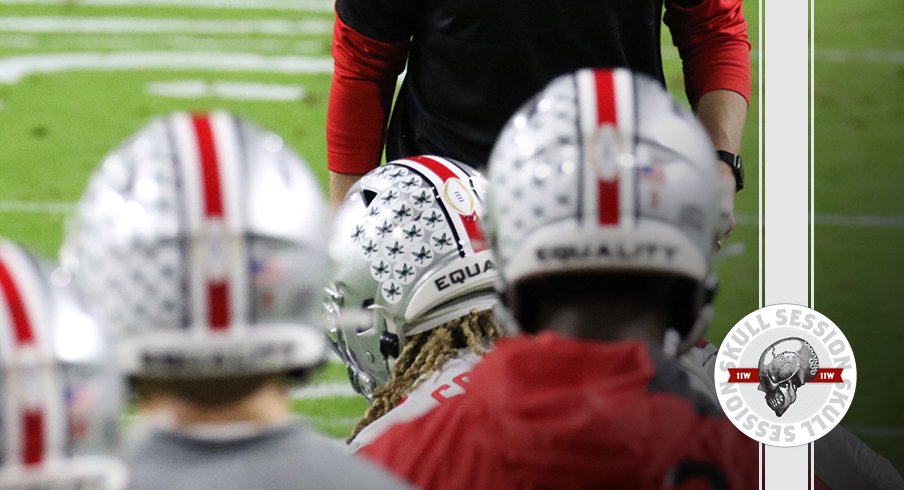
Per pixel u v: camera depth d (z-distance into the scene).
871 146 24.55
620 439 5.41
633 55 12.10
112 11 30.09
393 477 5.18
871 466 8.27
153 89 27.00
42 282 4.65
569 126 5.57
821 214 22.69
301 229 5.11
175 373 4.98
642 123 5.56
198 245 4.98
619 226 5.43
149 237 4.98
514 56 11.75
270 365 5.04
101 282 5.06
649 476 5.48
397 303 8.27
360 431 8.10
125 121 25.94
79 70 27.59
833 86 25.97
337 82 12.44
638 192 5.44
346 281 8.45
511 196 5.62
